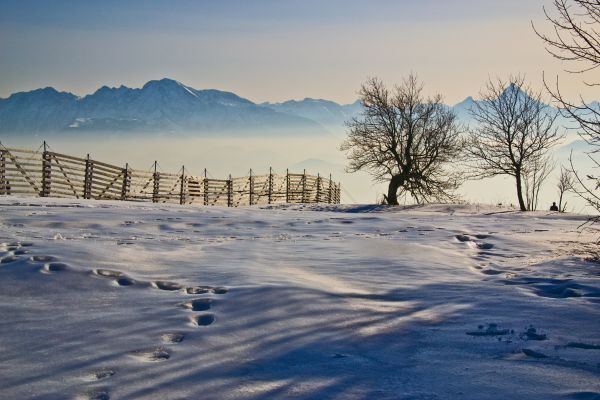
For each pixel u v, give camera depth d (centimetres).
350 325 472
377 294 595
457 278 716
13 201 1605
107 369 357
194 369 361
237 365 371
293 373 359
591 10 714
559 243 1167
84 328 441
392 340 435
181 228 1173
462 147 3500
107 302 520
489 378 349
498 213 2577
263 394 322
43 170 2530
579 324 477
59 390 322
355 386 337
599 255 954
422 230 1312
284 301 533
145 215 1366
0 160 2336
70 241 805
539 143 3159
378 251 911
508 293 609
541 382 341
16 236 870
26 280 573
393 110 3662
